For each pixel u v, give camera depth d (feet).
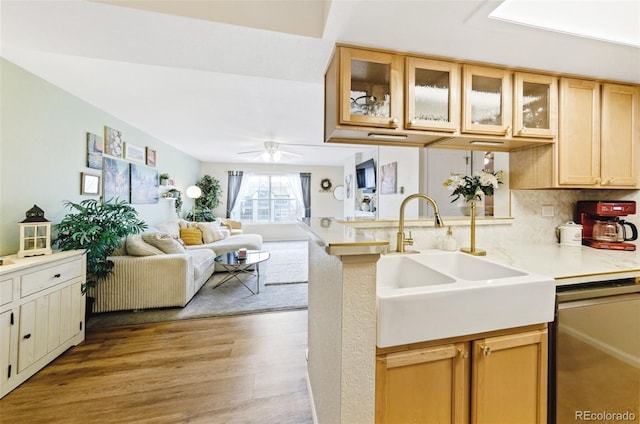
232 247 14.98
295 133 13.66
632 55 4.85
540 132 5.43
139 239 10.41
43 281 6.09
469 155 9.51
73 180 8.73
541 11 4.08
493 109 5.43
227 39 4.50
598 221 6.57
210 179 22.49
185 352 6.92
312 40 4.49
